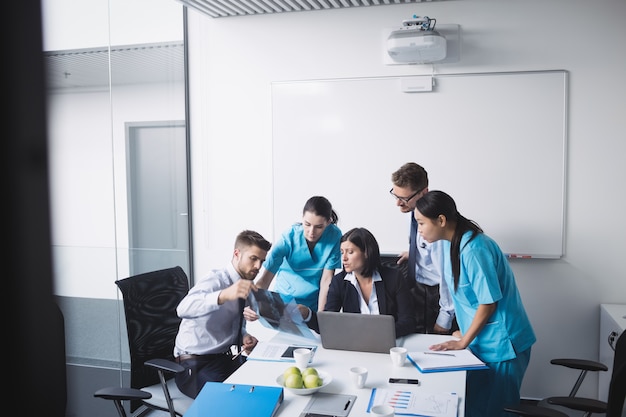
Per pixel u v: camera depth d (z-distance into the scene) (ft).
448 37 12.11
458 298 9.23
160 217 13.24
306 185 13.25
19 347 0.84
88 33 11.21
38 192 0.84
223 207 13.93
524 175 12.00
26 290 0.84
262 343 9.14
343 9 12.87
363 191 12.87
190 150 14.05
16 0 0.81
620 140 11.57
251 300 12.50
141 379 9.18
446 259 11.63
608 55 11.53
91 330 10.91
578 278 11.91
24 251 0.83
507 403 8.71
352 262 11.31
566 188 11.85
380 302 11.21
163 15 13.26
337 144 13.00
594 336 11.91
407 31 11.61
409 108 12.52
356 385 7.00
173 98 13.69
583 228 11.83
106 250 11.37
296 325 12.03
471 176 12.26
